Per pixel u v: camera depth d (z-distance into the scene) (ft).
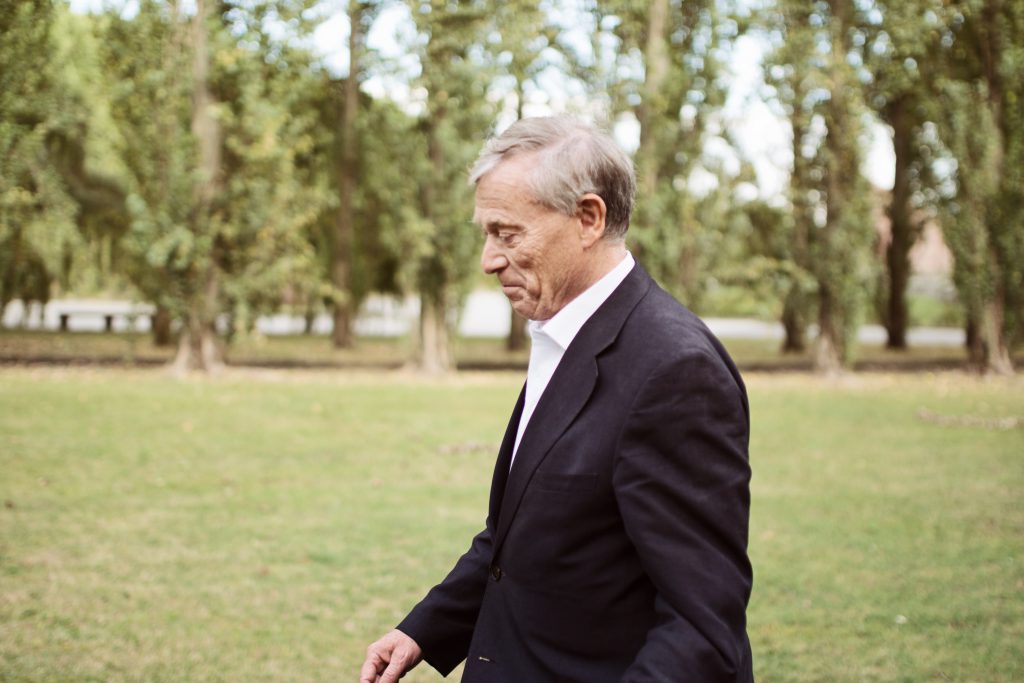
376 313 93.40
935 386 60.54
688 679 4.49
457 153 60.13
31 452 30.94
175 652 15.39
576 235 5.41
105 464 29.73
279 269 59.82
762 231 71.00
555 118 5.52
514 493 5.38
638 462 4.86
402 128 61.00
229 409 42.24
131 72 57.16
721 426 4.89
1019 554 21.83
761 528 24.07
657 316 5.26
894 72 65.00
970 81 67.51
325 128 77.92
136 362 63.16
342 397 48.06
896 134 90.89
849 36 64.95
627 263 5.58
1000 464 32.94
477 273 62.28
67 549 20.81
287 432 36.83
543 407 5.36
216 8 58.03
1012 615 17.66
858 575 20.15
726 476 4.84
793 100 64.03
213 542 21.81
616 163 5.43
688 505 4.77
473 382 58.29
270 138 57.93
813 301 65.82
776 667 15.16
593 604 5.12
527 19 58.44
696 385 4.90
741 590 4.74
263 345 83.82
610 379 5.17
